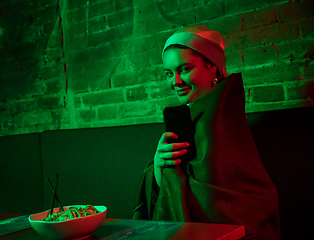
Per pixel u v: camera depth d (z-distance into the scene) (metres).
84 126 1.81
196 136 0.96
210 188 0.85
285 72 1.31
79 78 1.83
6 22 2.07
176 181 0.89
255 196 0.87
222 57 1.05
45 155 1.72
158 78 1.60
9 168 1.84
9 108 2.06
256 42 1.37
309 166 1.09
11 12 2.05
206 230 0.59
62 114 1.88
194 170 0.92
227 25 1.43
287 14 1.31
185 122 0.94
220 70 1.05
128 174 1.47
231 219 0.82
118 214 1.50
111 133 1.53
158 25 1.59
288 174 1.12
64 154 1.66
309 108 1.11
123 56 1.69
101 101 1.76
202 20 1.48
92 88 1.79
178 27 1.54
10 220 0.86
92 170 1.57
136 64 1.66
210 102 0.97
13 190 1.82
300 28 1.29
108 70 1.74
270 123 1.17
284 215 1.13
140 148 1.45
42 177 1.73
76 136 1.63
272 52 1.34
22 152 1.80
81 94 1.82
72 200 1.62
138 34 1.65
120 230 0.66
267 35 1.35
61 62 1.88
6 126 2.06
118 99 1.71
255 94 1.37
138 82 1.65
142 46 1.64
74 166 1.63
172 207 0.89
